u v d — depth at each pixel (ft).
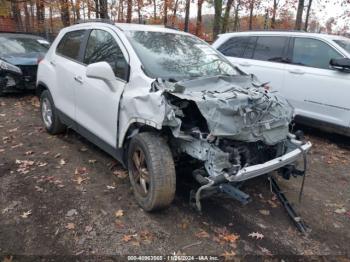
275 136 10.89
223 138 10.09
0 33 31.01
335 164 17.13
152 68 12.12
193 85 11.31
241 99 10.30
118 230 10.68
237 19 81.15
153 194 10.72
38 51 29.81
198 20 76.28
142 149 11.00
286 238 10.84
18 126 20.29
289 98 20.72
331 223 11.91
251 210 12.28
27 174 14.12
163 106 10.02
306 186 14.58
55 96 17.16
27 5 68.13
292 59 20.84
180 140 10.85
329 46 19.40
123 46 12.96
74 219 11.16
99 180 13.73
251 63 22.61
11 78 26.61
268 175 13.78
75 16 55.16
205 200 12.64
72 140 17.99
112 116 12.48
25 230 10.56
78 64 15.33
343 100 18.29
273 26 79.20
